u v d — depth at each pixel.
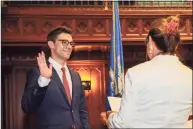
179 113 1.63
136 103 1.63
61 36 2.54
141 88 1.63
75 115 2.48
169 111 1.62
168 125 1.61
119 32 3.00
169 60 1.70
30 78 2.38
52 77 2.45
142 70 1.67
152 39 1.73
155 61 1.71
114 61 2.97
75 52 5.30
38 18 4.91
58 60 2.57
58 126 2.38
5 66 5.20
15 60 5.27
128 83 1.66
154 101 1.62
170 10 5.10
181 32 5.12
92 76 5.45
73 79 2.59
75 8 5.04
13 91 5.29
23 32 4.89
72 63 5.38
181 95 1.64
